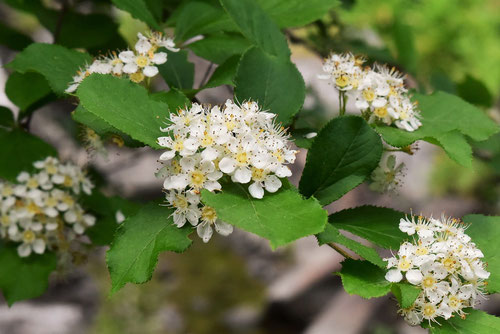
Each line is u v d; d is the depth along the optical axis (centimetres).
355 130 42
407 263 40
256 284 133
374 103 44
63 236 52
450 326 41
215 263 136
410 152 46
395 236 42
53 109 92
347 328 108
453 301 40
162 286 130
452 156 42
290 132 44
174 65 47
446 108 45
